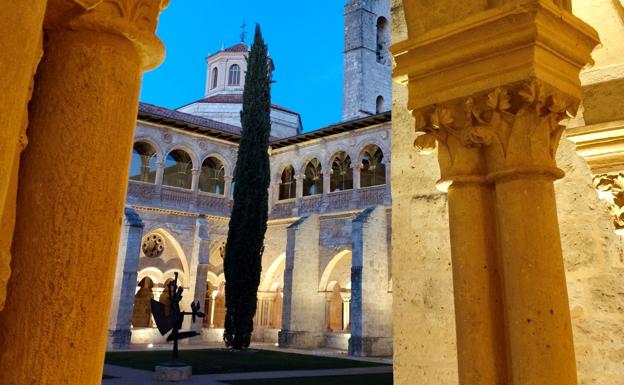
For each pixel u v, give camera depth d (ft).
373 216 90.58
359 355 83.92
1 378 5.88
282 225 112.27
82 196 6.58
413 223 14.80
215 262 111.14
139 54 7.73
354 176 100.12
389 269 90.74
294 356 81.05
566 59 10.48
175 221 104.17
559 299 9.30
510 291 9.57
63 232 6.39
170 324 55.36
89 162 6.72
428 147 11.36
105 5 7.26
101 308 6.54
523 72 9.85
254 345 101.04
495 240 10.37
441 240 14.05
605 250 13.25
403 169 15.52
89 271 6.46
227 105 163.43
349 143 102.42
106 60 7.16
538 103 9.90
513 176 10.02
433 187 14.62
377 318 87.25
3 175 5.04
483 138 10.34
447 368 13.05
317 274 101.91
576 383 9.00
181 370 51.96
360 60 147.64
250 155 89.35
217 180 115.96
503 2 10.59
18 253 6.26
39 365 5.94
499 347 9.80
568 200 14.15
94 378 6.36
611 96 14.03
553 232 9.69
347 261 102.47
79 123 6.79
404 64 11.70
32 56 5.52
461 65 10.82
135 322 112.16
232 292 85.56
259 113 91.61
